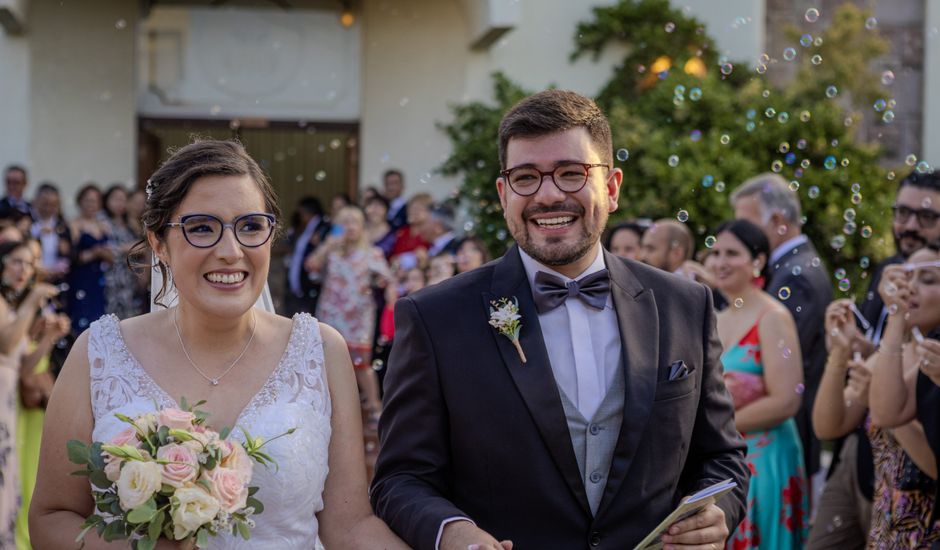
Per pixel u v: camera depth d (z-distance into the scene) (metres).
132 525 2.16
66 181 10.00
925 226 4.44
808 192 9.08
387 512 2.52
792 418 4.32
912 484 3.51
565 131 2.54
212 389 2.47
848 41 10.39
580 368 2.59
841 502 4.30
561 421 2.53
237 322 2.51
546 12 9.95
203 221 2.38
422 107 10.18
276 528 2.38
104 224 8.85
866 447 4.11
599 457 2.55
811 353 4.81
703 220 9.02
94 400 2.43
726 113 9.43
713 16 10.00
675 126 9.48
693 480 2.68
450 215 8.30
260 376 2.51
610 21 9.80
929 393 3.35
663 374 2.60
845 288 4.88
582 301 2.63
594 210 2.56
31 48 9.76
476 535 2.34
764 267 4.31
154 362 2.48
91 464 2.17
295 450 2.40
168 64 10.25
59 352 7.27
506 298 2.64
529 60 9.96
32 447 5.11
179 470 2.14
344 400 2.58
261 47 10.32
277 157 12.14
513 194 2.58
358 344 7.91
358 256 7.95
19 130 9.60
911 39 10.70
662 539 2.41
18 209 8.27
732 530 2.56
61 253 8.61
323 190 12.21
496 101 9.92
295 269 9.23
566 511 2.51
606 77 9.98
